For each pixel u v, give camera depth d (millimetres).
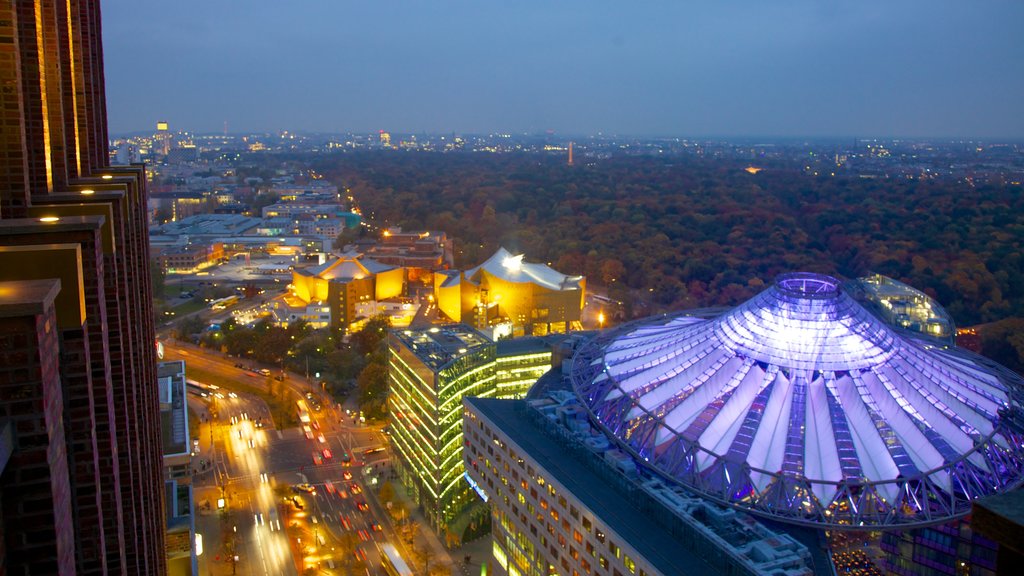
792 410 138000
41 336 33344
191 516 168500
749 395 144000
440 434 196625
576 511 127500
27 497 34094
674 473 131375
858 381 142125
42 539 34750
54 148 80062
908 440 132125
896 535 123812
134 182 100438
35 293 34844
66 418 47188
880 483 121688
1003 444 133250
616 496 127625
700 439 137000
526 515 147750
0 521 33719
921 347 170750
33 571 34812
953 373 152125
